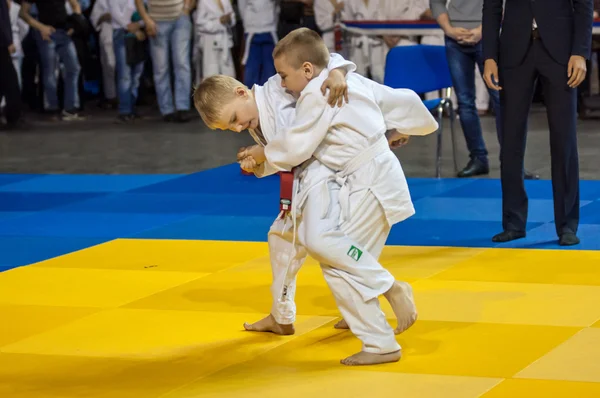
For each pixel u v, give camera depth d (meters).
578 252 6.92
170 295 6.08
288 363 4.73
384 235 4.72
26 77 18.19
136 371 4.69
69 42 16.88
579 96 14.50
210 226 8.38
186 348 5.02
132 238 7.96
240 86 4.67
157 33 15.82
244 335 5.21
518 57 7.06
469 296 5.82
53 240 8.02
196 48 16.91
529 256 6.85
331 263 4.54
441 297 5.82
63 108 17.97
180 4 15.75
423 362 4.65
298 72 4.52
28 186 10.83
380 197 4.57
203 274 6.61
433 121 4.80
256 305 5.80
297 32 4.56
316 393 4.29
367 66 14.59
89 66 19.20
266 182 10.56
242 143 13.52
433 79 10.29
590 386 4.26
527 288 5.97
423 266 6.65
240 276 6.53
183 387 4.45
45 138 14.68
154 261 7.06
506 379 4.38
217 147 13.28
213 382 4.49
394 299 4.64
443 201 9.12
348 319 4.63
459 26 9.92
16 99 15.74
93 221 8.80
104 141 14.18
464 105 10.21
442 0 10.00
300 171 4.66
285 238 4.95
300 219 4.67
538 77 7.15
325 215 4.55
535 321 5.28
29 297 6.13
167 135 14.61
